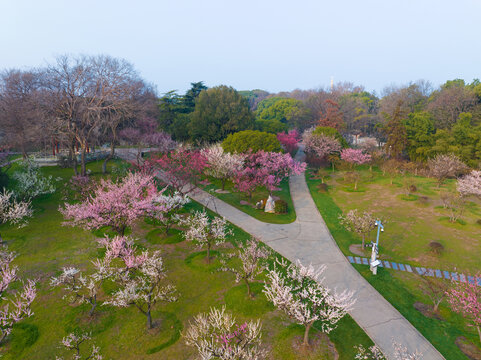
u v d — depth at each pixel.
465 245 26.12
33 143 51.75
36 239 25.30
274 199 39.81
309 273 15.97
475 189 32.91
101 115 45.66
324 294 14.66
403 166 53.75
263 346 14.79
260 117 132.00
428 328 16.62
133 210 22.91
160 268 17.67
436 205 35.97
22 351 14.47
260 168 43.72
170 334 15.75
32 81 49.50
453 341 15.70
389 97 98.50
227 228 29.84
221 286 20.05
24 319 16.47
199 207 35.69
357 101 113.44
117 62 41.44
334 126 80.12
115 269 20.11
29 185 32.53
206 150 49.72
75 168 40.16
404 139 59.34
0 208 25.30
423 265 23.42
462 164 44.91
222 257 23.58
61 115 40.34
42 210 31.36
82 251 23.75
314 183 49.22
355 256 24.77
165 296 17.38
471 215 32.75
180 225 29.67
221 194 41.00
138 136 63.47
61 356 14.27
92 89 42.94
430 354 14.74
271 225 31.14
